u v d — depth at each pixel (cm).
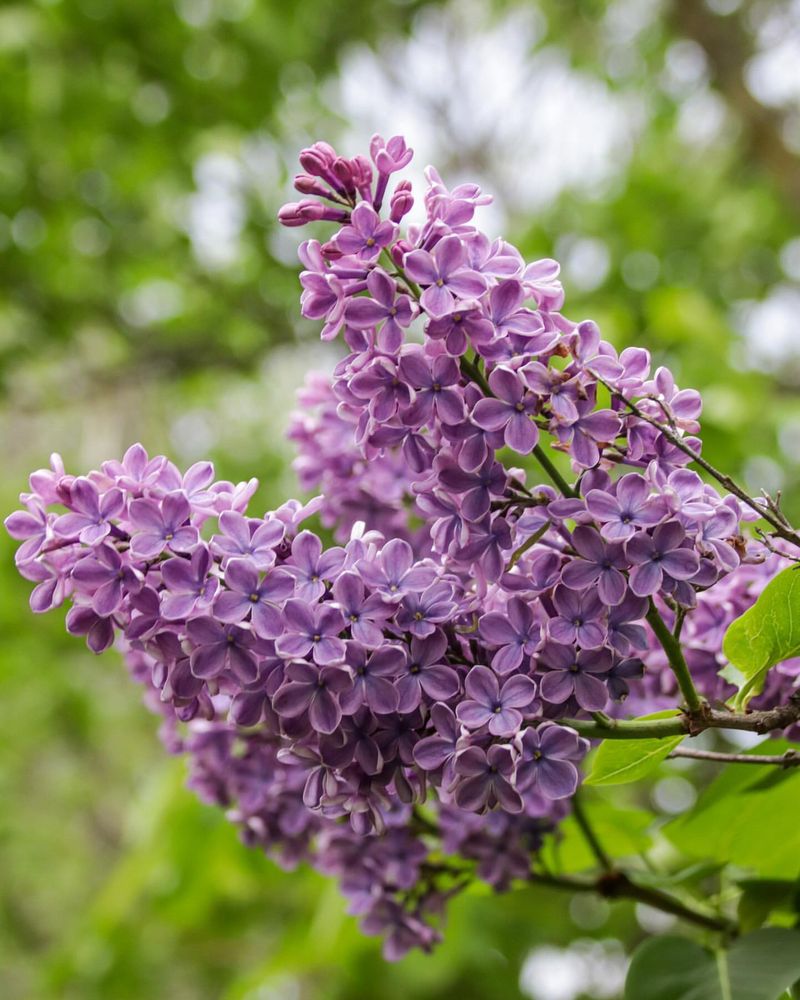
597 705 53
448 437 53
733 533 54
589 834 66
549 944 137
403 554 53
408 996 134
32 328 210
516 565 55
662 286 186
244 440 230
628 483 53
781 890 64
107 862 299
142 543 53
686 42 206
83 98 194
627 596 53
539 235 188
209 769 64
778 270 202
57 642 216
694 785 119
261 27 203
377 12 228
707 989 60
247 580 53
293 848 64
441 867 65
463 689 54
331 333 54
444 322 52
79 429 285
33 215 205
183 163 204
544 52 232
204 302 213
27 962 284
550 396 53
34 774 296
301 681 52
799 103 196
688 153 226
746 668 56
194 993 214
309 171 55
